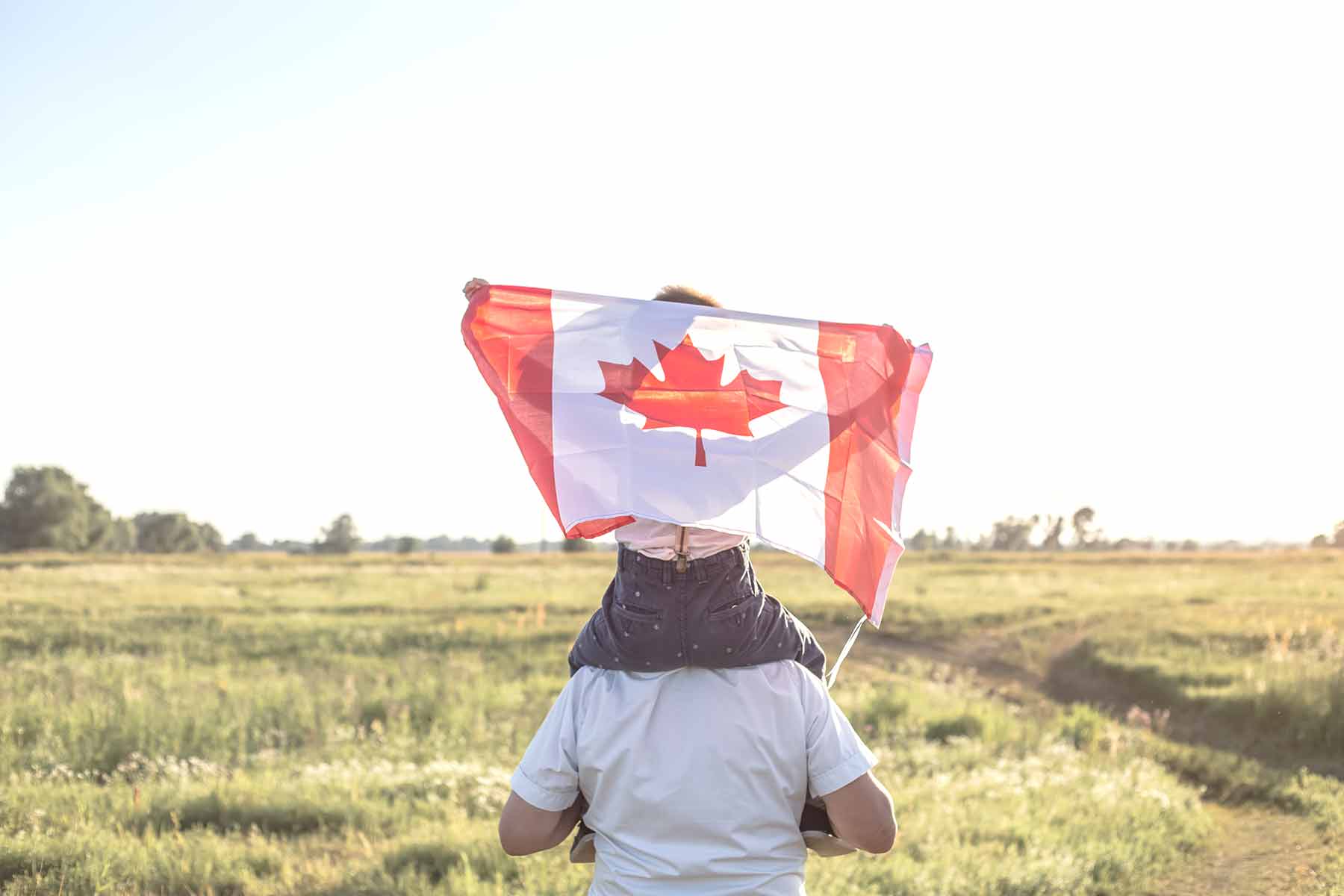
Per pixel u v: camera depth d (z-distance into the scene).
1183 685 14.20
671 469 1.71
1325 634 15.84
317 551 142.50
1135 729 11.41
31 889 4.92
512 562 67.19
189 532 143.12
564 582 39.56
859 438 1.84
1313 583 31.78
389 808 6.96
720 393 1.80
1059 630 22.39
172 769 8.13
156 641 18.77
